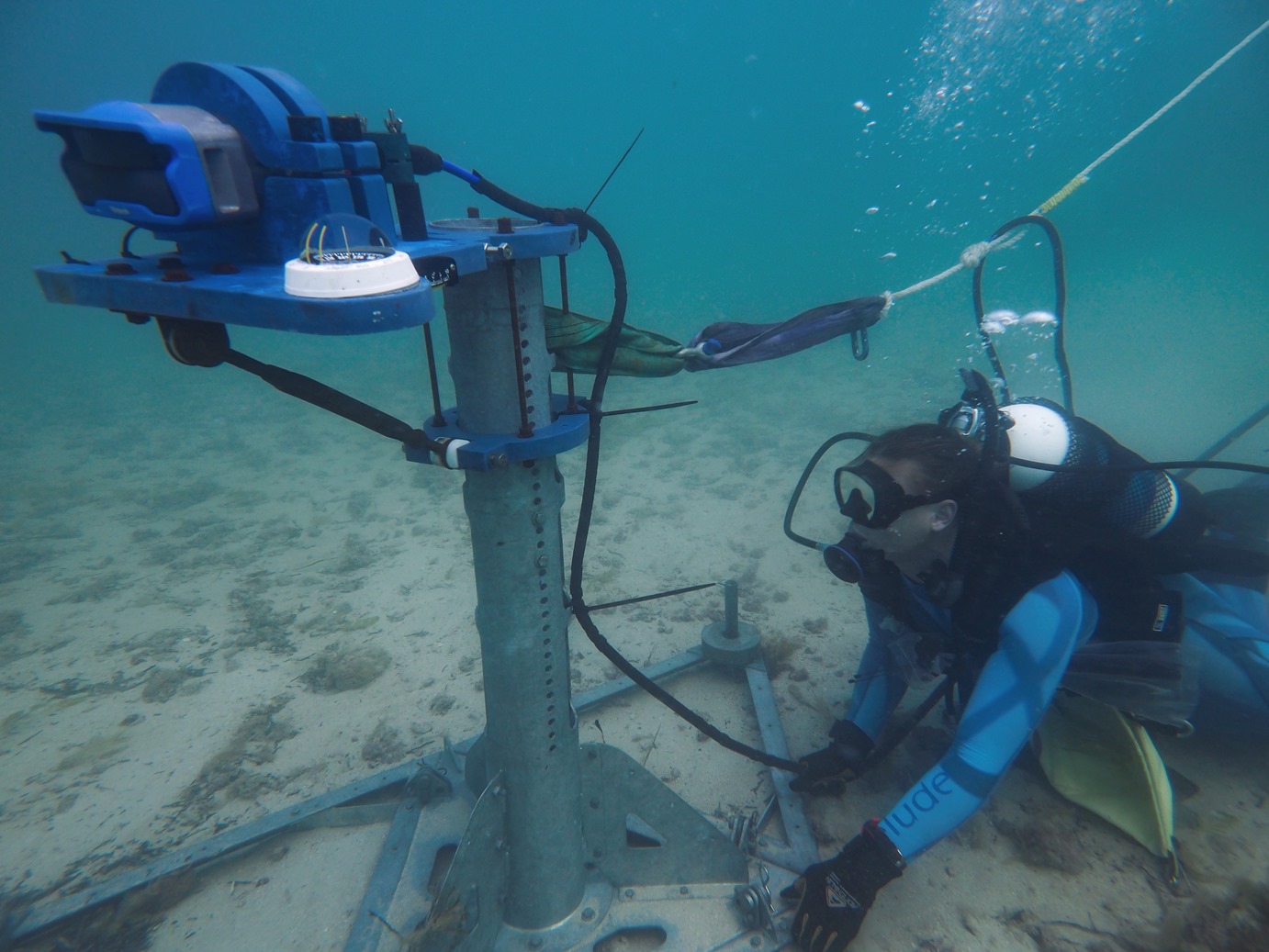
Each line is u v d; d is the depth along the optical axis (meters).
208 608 5.40
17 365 24.25
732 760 3.18
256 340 29.31
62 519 8.02
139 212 1.12
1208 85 23.86
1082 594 2.15
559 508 1.78
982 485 2.01
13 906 2.81
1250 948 2.19
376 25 84.31
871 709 2.83
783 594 4.88
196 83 1.21
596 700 3.47
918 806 2.09
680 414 11.16
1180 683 2.30
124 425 13.65
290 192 1.20
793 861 2.55
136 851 3.05
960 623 2.21
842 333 2.10
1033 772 3.05
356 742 3.63
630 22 76.56
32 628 5.27
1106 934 2.34
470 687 4.04
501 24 81.94
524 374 1.56
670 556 5.71
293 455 10.34
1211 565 2.45
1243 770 2.97
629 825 2.68
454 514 7.09
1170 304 18.22
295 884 2.64
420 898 2.44
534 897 2.17
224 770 3.47
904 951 2.32
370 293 0.98
